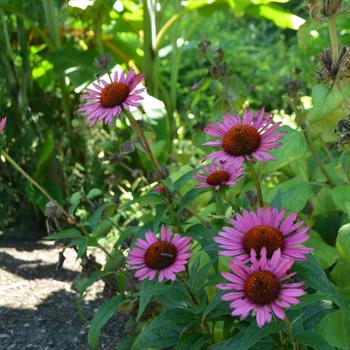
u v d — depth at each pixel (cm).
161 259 62
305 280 55
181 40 186
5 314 106
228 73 110
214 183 71
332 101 73
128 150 91
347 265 77
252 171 68
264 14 159
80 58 151
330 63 72
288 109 142
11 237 149
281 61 241
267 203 94
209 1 156
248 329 55
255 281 50
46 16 158
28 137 153
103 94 70
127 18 166
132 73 70
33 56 172
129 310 82
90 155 155
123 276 82
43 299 112
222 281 65
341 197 89
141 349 71
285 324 58
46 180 151
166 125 138
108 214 95
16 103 156
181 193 102
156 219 68
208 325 74
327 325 67
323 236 99
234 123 66
